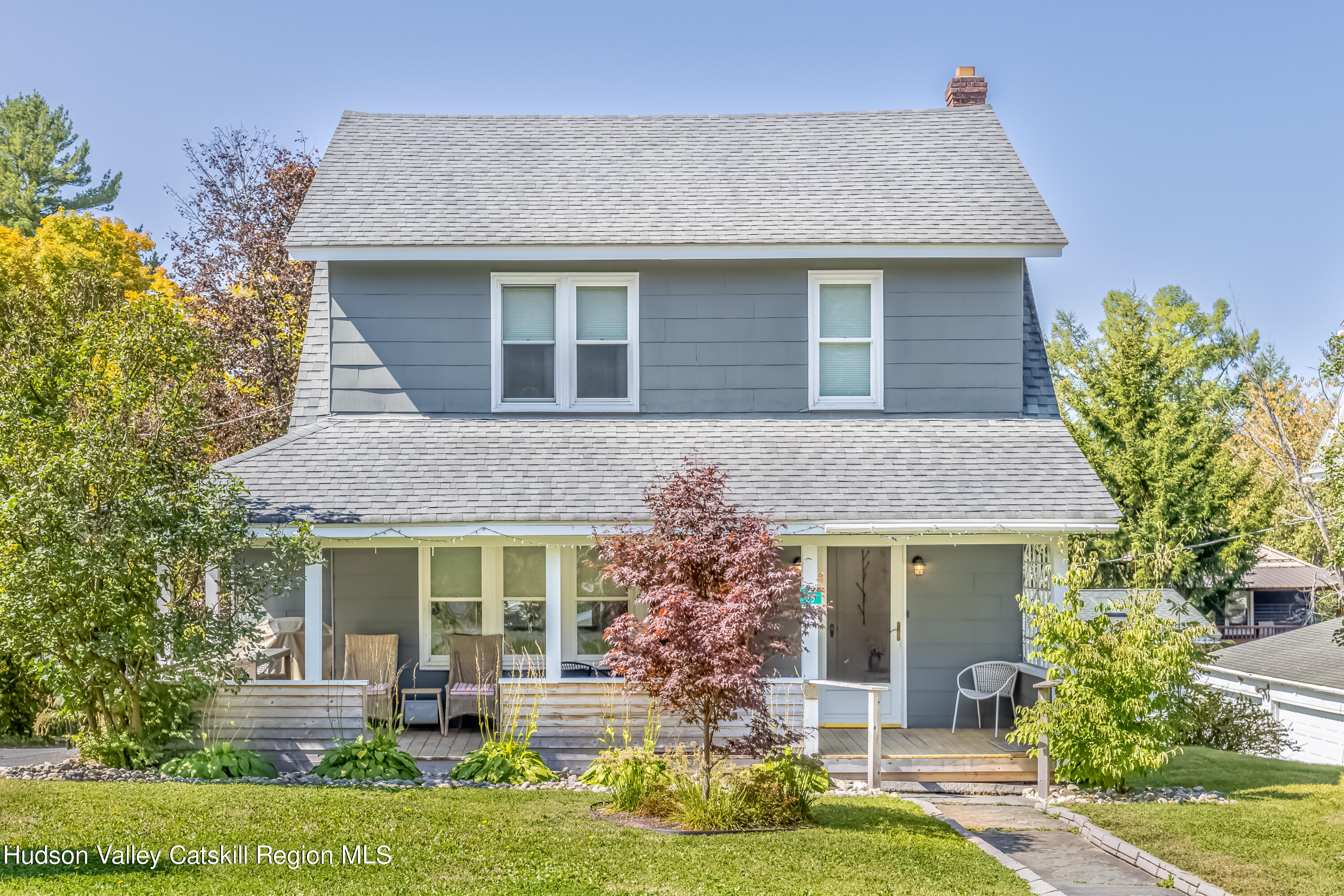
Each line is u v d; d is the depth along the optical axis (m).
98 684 10.74
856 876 7.57
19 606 9.92
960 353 14.36
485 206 14.84
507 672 13.84
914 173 15.83
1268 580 36.81
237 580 10.80
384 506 12.06
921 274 14.38
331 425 13.92
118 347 11.91
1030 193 15.22
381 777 10.98
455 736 12.84
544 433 13.81
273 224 27.50
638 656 9.32
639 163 16.14
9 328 13.17
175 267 28.02
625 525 10.63
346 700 11.51
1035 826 9.95
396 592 14.15
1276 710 19.30
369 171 15.62
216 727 11.47
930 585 13.98
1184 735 11.24
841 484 12.80
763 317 14.36
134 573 10.45
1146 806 10.39
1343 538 15.48
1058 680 11.41
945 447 13.63
